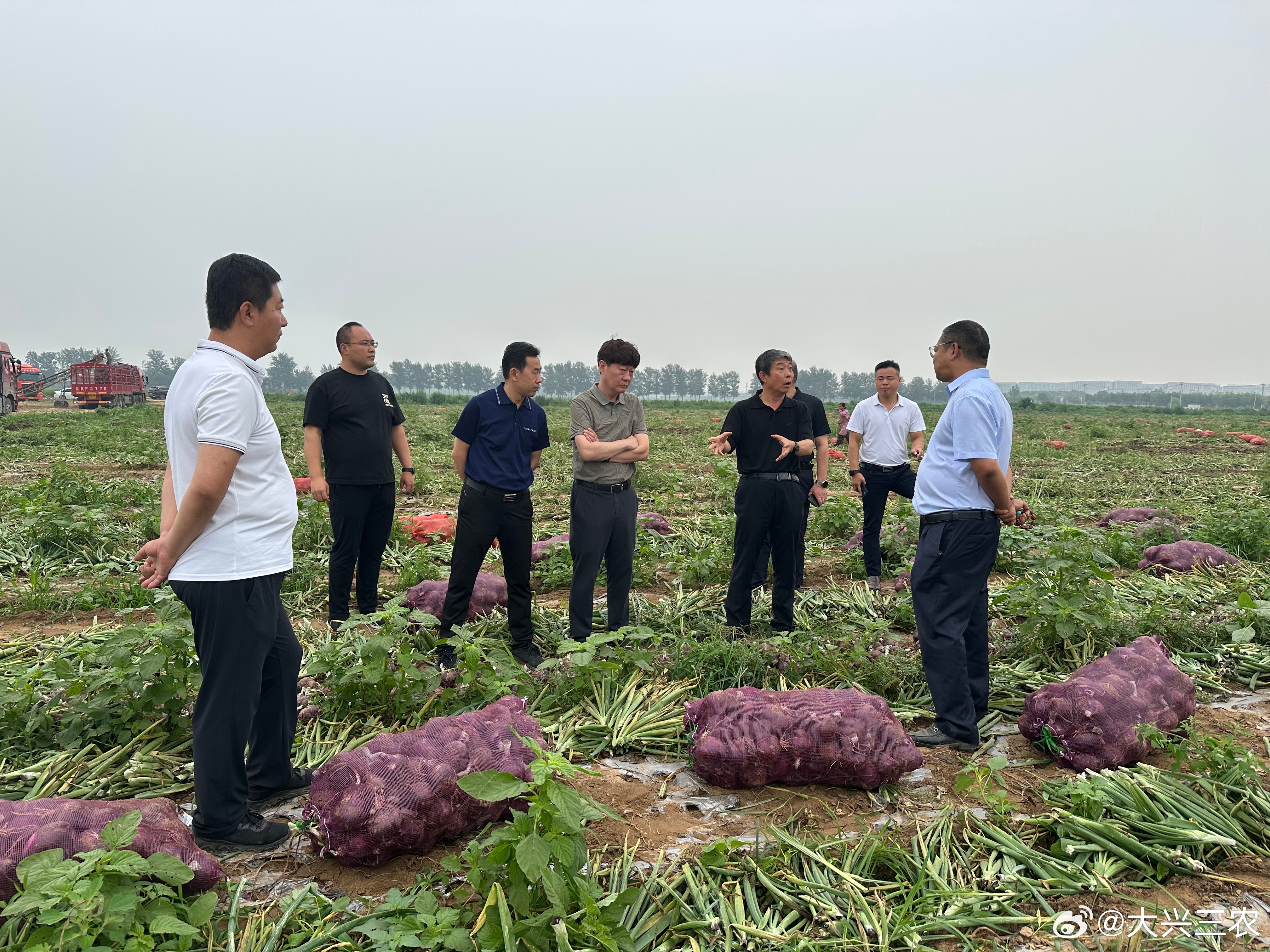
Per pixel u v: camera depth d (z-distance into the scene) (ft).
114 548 25.11
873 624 16.25
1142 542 26.61
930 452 12.87
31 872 6.73
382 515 17.42
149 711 11.50
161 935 7.27
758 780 10.69
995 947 7.67
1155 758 11.65
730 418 16.78
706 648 14.69
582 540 15.99
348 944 7.41
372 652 12.07
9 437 67.21
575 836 7.70
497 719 10.53
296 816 9.99
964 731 12.12
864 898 8.25
